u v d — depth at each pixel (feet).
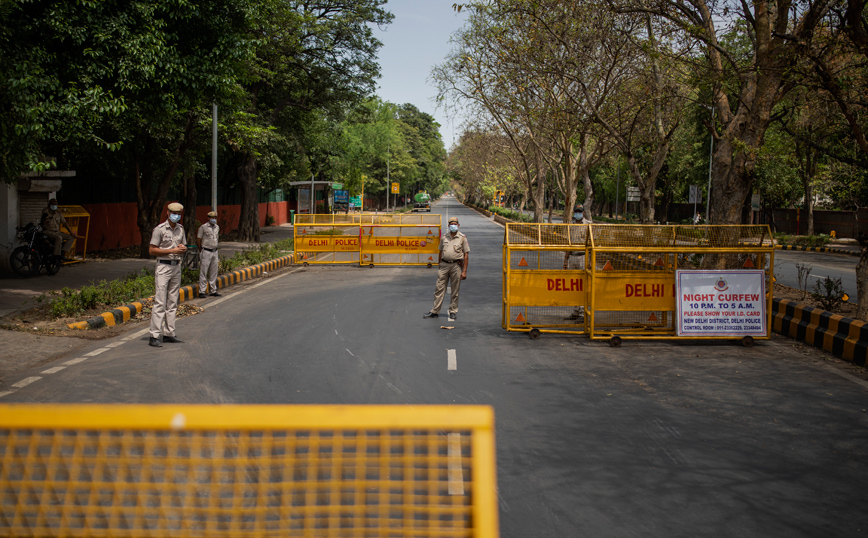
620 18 59.62
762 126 40.63
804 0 39.04
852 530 14.01
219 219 119.65
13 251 52.16
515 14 60.39
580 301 36.06
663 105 63.62
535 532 13.74
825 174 122.83
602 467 17.30
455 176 414.62
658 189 162.50
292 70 102.01
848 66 38.52
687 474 16.90
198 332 35.42
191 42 47.73
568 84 69.46
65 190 69.72
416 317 40.91
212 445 16.34
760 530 13.94
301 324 37.99
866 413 22.29
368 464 16.10
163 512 6.20
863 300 33.81
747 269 34.63
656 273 34.83
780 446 19.04
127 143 66.13
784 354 32.07
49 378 25.29
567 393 24.43
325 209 181.88
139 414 5.47
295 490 14.46
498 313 42.86
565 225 36.60
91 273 56.03
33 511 6.10
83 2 40.73
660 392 24.76
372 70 108.06
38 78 38.68
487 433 5.51
